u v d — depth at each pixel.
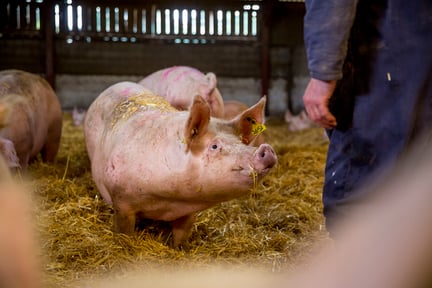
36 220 3.71
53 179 4.89
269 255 3.47
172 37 12.23
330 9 2.15
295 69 12.52
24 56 11.98
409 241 0.54
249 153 2.80
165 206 3.34
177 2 12.10
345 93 2.34
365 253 0.55
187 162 2.97
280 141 9.39
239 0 12.16
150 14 12.14
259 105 3.00
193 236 3.77
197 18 12.20
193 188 3.02
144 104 3.81
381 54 2.25
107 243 3.37
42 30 11.95
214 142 2.90
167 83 6.21
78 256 3.23
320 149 7.41
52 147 6.08
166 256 3.34
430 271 0.53
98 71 12.20
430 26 2.19
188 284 0.65
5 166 0.69
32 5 11.85
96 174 3.86
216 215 4.14
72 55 12.10
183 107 6.02
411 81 2.22
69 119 11.12
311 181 5.43
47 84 5.99
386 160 2.29
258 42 12.32
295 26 12.41
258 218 4.23
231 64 12.37
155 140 3.24
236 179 2.80
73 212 3.97
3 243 0.62
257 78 12.45
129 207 3.44
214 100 6.04
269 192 5.02
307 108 2.34
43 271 3.00
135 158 3.28
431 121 2.26
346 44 2.19
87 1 11.95
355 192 2.36
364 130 2.31
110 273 3.06
